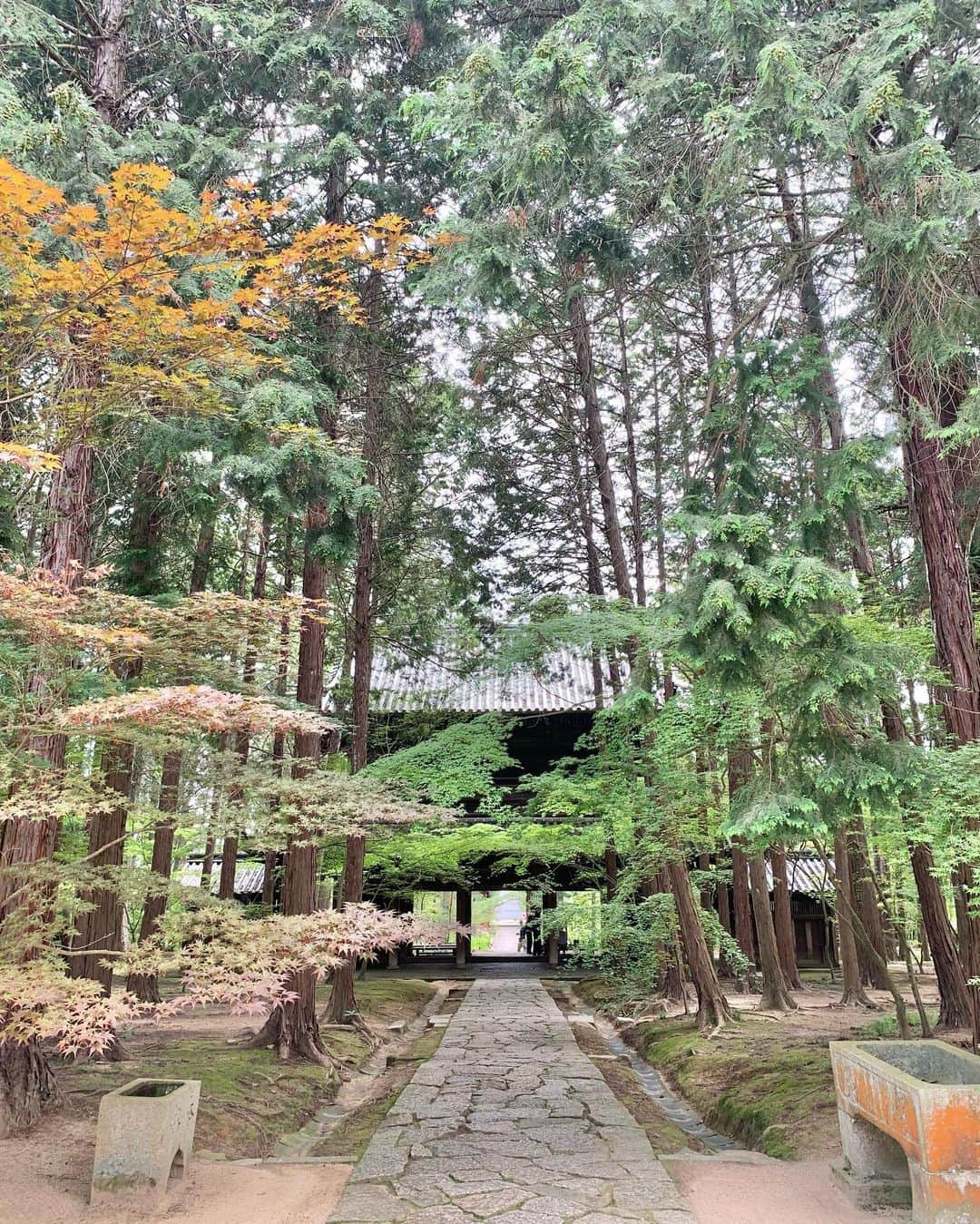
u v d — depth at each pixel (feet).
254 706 14.79
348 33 29.53
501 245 21.85
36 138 19.40
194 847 29.45
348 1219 14.97
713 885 53.16
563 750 58.65
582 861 54.13
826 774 17.39
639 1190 16.43
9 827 19.51
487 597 46.62
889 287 19.62
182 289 20.97
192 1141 18.11
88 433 20.86
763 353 19.95
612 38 19.80
